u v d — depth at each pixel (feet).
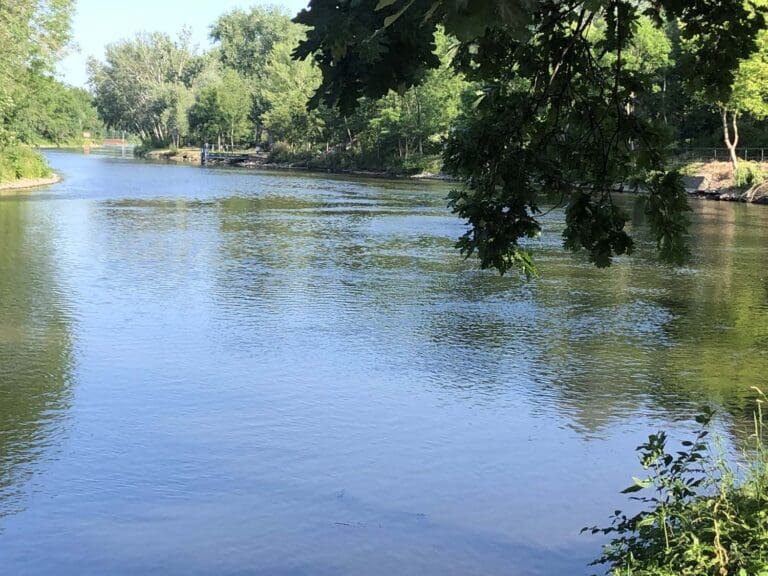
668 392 38.01
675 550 15.28
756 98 152.87
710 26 17.39
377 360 42.73
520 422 33.94
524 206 17.87
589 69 18.13
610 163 18.47
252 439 31.63
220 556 22.90
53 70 183.01
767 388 38.63
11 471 28.37
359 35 11.43
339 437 31.99
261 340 46.34
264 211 126.62
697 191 169.58
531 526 24.85
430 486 27.68
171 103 401.70
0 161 178.09
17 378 38.70
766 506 16.40
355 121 286.66
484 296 60.29
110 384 38.09
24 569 22.13
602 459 30.12
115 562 22.54
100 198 146.10
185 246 84.64
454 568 22.36
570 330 49.93
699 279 68.39
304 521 25.09
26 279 63.72
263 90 345.72
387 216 120.47
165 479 27.99
